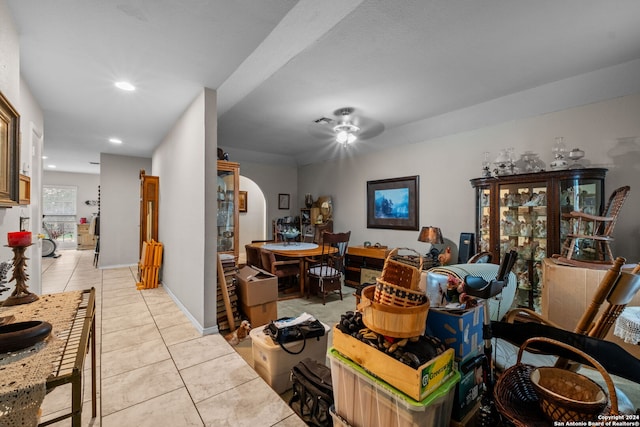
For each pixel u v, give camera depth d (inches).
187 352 88.4
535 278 117.7
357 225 210.8
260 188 251.1
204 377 75.4
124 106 118.4
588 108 110.2
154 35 71.9
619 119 103.6
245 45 76.5
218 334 102.2
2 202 59.3
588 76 102.2
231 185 153.2
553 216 108.2
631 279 47.9
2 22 58.4
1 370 35.2
